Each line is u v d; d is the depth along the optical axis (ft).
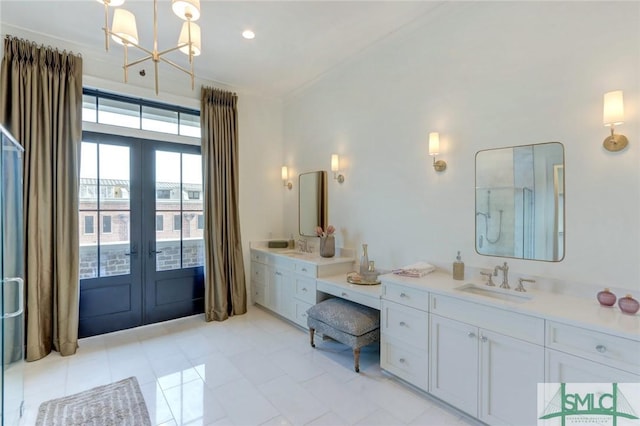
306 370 8.91
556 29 6.93
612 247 6.24
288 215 15.42
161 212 12.66
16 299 6.86
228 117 13.78
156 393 7.80
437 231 9.20
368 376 8.58
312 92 13.78
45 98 9.74
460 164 8.64
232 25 9.50
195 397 7.63
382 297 8.56
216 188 13.28
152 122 12.48
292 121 15.06
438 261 9.18
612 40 6.23
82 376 8.59
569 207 6.79
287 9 8.75
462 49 8.57
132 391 7.88
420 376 7.63
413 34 9.75
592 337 5.11
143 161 12.19
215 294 13.20
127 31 6.02
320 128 13.38
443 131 9.03
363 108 11.43
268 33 9.96
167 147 12.76
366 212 11.35
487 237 8.11
